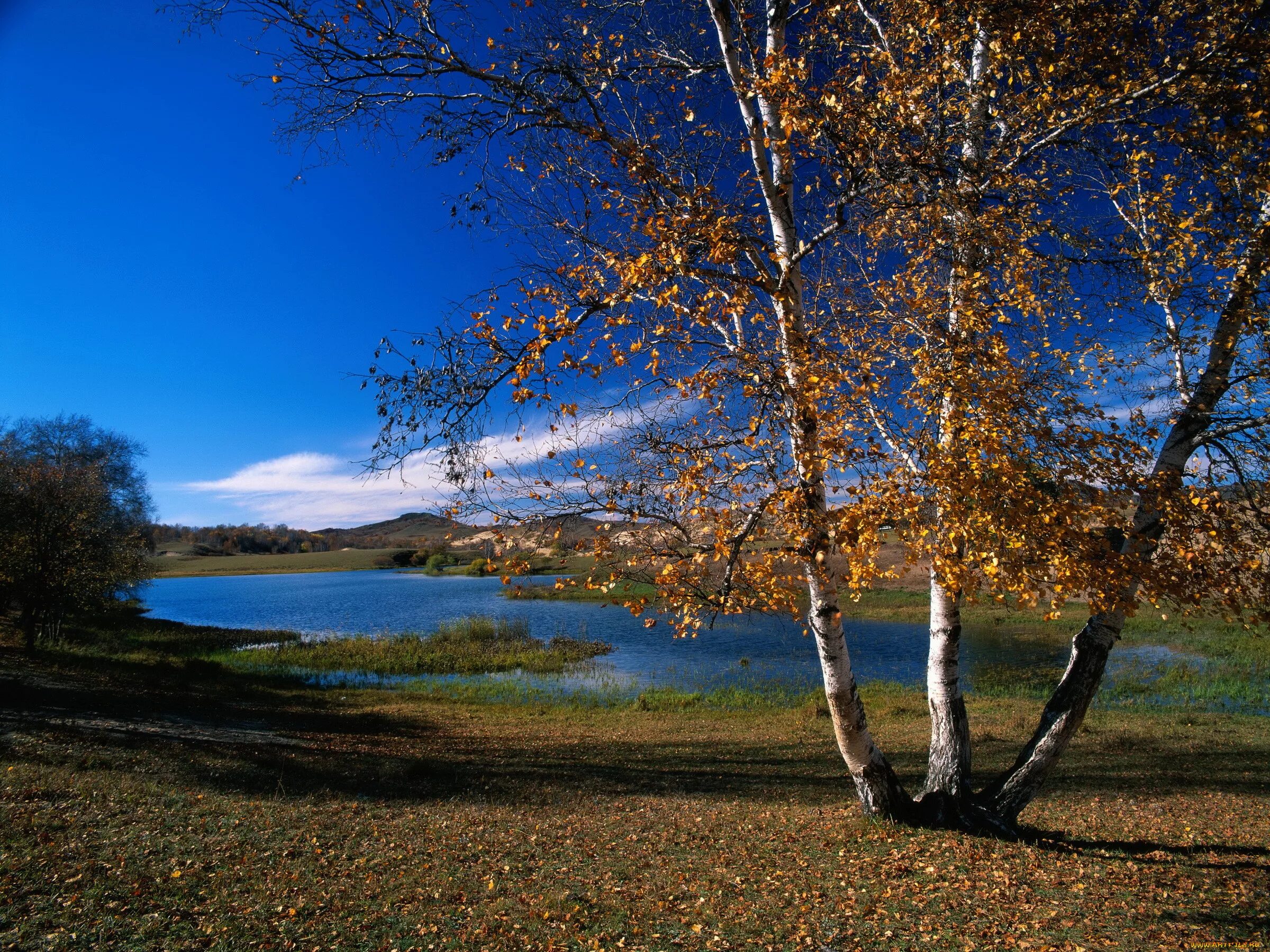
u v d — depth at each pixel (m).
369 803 9.15
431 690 23.22
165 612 55.06
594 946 5.21
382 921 5.50
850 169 5.97
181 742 12.04
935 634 7.96
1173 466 6.84
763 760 13.18
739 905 6.05
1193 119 6.42
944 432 5.36
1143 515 6.42
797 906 6.03
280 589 84.88
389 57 5.91
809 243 6.17
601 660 28.38
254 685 22.84
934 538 5.35
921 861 6.83
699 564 6.01
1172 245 6.74
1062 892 6.19
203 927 5.16
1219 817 8.80
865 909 5.92
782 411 6.08
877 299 6.46
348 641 33.41
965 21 6.05
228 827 7.45
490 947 5.14
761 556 5.99
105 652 29.34
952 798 7.74
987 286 6.58
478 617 43.38
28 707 13.27
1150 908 5.84
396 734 15.90
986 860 6.82
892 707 17.70
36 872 5.77
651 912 5.90
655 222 5.71
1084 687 7.54
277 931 5.18
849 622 34.81
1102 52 6.30
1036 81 6.62
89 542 27.14
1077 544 5.04
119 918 5.19
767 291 6.28
